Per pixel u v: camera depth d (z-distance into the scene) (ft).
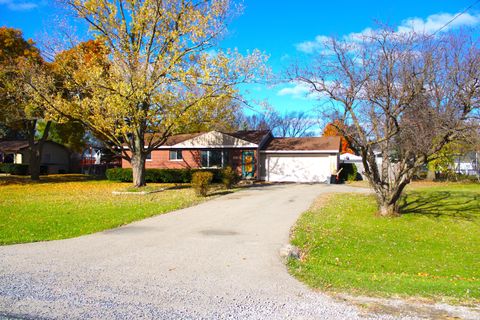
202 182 60.75
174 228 36.68
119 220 39.68
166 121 65.16
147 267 23.18
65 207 49.01
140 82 60.59
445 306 16.98
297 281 20.85
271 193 66.23
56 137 128.06
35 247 28.32
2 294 17.80
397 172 47.47
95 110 63.16
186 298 17.70
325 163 94.07
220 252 27.45
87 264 23.62
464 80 39.40
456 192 69.15
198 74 62.85
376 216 47.14
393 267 28.73
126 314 15.57
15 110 82.33
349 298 18.01
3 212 44.57
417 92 39.58
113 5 63.10
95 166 142.41
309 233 36.22
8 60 79.56
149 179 92.12
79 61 65.87
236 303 17.11
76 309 16.03
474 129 39.04
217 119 69.41
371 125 45.52
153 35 65.26
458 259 31.50
